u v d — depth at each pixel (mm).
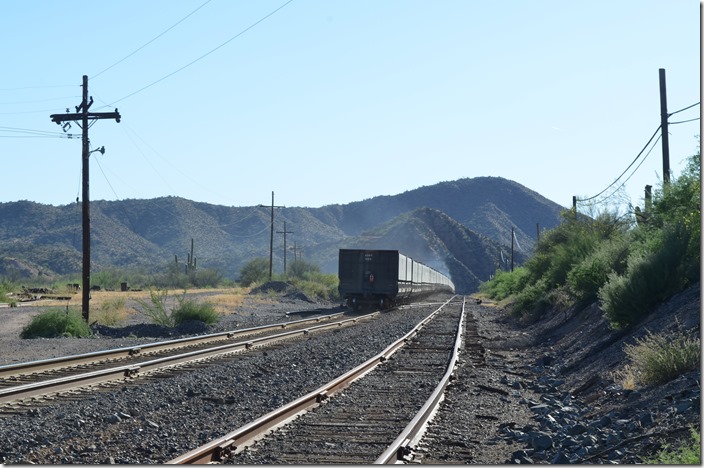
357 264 50781
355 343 26062
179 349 23422
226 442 9500
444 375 17375
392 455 9094
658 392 12398
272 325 33281
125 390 14961
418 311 50719
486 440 11180
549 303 37406
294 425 11578
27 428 11195
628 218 40281
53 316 29203
